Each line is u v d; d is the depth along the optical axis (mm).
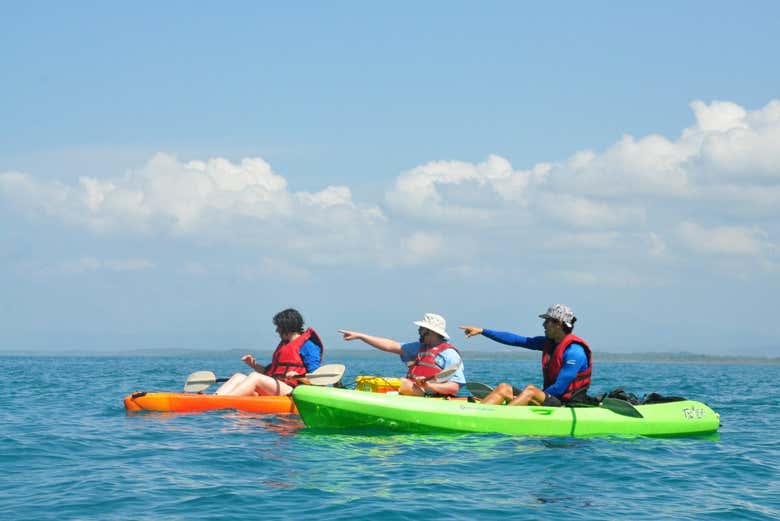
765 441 8922
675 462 7219
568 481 6238
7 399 13523
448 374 8586
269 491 5688
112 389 17203
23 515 5016
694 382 28516
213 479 6062
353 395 8148
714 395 18797
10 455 7035
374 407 8086
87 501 5379
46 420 9641
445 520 5051
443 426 8148
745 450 8133
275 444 7527
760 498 5934
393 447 7379
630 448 7789
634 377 35562
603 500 5703
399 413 8086
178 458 6871
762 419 11680
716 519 5285
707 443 8516
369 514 5125
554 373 8812
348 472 6328
